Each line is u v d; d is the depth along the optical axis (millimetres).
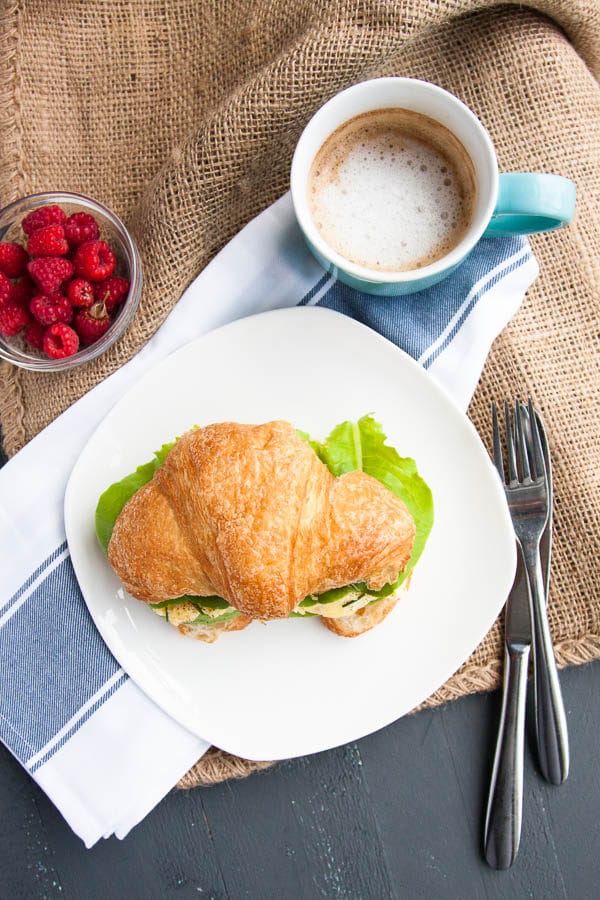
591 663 682
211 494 561
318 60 614
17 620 643
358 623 628
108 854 681
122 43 672
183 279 652
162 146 677
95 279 628
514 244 634
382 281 570
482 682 660
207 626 631
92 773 638
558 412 667
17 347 652
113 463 637
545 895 676
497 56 653
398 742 680
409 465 616
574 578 667
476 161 578
